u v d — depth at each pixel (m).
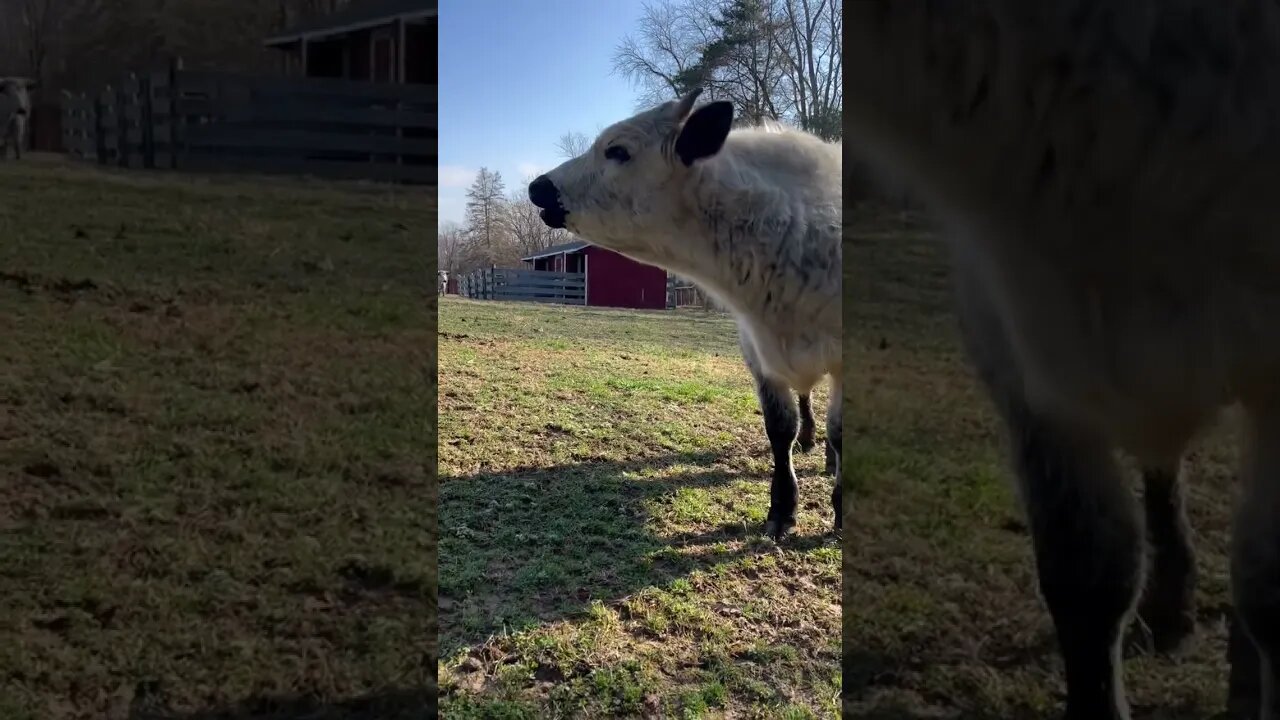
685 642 2.46
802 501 3.73
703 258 3.25
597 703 2.13
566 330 10.57
